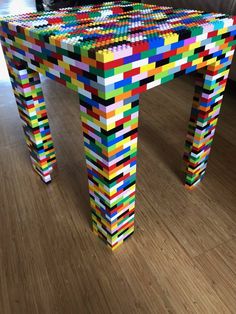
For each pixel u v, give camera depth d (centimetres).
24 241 75
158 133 118
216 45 63
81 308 60
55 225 79
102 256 71
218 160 103
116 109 50
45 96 148
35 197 88
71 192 90
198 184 92
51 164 91
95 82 47
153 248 72
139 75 50
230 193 89
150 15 69
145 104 139
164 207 84
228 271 67
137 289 64
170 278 65
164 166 100
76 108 138
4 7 365
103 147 54
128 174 62
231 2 112
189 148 84
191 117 79
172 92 151
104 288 64
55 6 168
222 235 75
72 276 66
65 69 53
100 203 66
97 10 75
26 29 58
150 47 48
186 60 58
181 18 65
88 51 45
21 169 100
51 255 71
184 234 76
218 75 70
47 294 63
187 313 59
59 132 119
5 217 82
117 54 44
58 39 51
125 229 72
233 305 60
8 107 141
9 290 64
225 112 132
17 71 72
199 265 68
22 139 116
